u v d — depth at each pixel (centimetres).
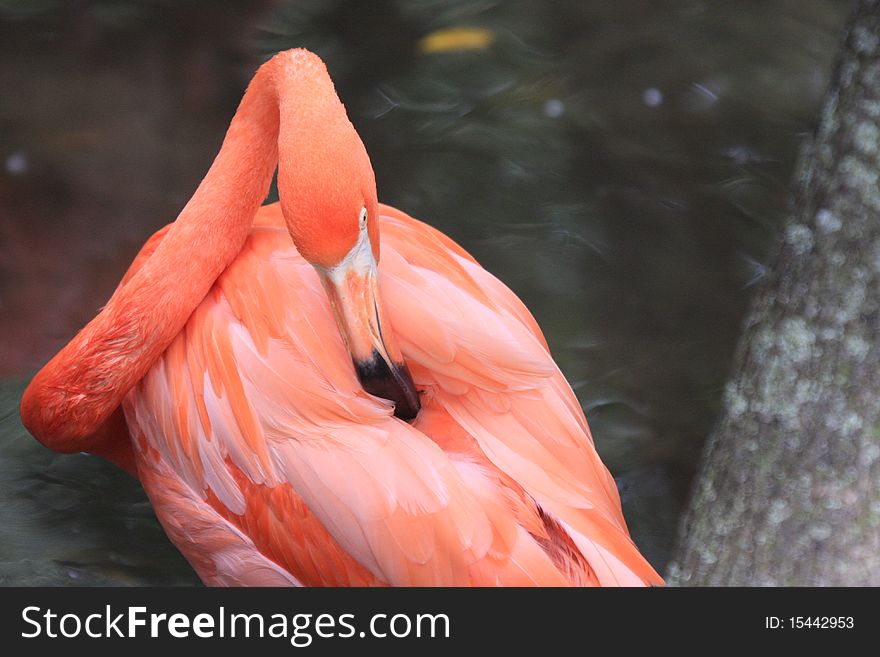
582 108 1045
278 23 1138
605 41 1123
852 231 520
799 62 1105
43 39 1096
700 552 574
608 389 820
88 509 731
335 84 1053
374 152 984
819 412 531
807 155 563
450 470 500
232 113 1041
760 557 548
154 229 923
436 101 1041
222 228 557
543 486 506
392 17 1148
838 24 1151
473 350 516
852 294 521
